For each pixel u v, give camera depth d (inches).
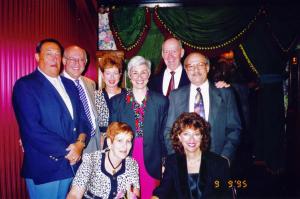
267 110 195.6
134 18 187.9
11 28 108.3
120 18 187.9
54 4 142.6
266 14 183.8
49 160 95.8
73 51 116.8
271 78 191.0
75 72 116.6
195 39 185.9
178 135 87.0
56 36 144.3
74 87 109.8
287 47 183.9
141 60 112.6
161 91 130.6
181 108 111.7
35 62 123.5
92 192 83.9
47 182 96.1
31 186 98.5
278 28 184.1
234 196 85.0
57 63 100.3
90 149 112.8
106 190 83.7
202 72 109.7
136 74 111.8
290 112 183.8
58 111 99.1
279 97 193.6
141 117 113.0
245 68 201.3
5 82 105.7
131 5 188.4
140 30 187.9
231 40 185.2
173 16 186.4
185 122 86.0
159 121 113.3
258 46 188.2
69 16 162.7
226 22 184.9
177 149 87.6
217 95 111.0
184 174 84.7
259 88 200.1
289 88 185.0
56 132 98.3
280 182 173.5
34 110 94.0
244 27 184.7
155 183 112.3
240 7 184.5
